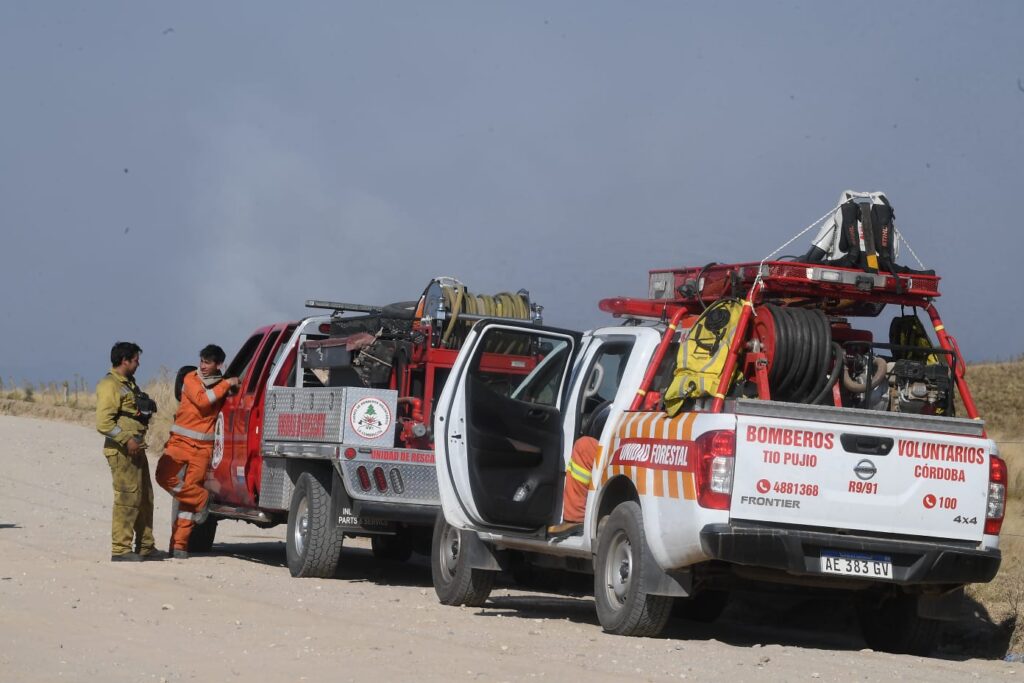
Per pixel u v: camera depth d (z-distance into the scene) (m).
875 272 10.02
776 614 12.94
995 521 9.73
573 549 11.11
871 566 9.48
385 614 11.17
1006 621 11.23
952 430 9.71
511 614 11.70
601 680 8.09
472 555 11.83
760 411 9.39
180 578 13.23
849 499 9.45
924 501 9.57
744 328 9.63
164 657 8.70
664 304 11.29
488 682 7.92
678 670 8.58
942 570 9.52
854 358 10.03
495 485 11.30
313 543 13.82
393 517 13.53
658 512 9.75
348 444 13.41
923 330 10.64
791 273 9.87
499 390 13.78
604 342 11.56
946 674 9.00
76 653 8.77
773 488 9.34
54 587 12.04
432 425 13.83
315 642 9.38
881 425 9.58
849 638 11.55
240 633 9.76
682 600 12.49
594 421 11.29
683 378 9.81
